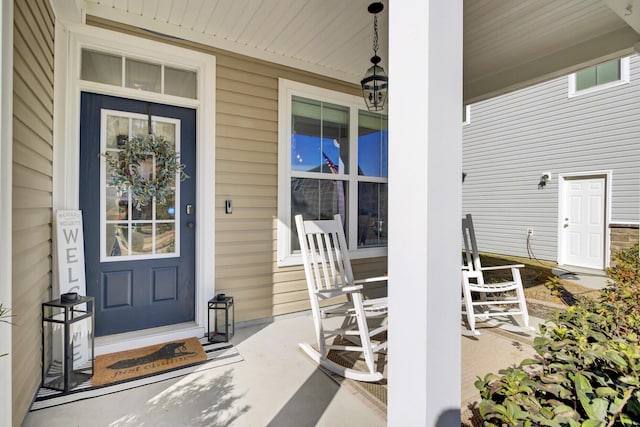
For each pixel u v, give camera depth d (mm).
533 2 2467
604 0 2115
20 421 1671
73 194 2451
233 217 3127
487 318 3484
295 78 3512
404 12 857
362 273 4086
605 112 5848
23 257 1685
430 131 804
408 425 830
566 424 698
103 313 2643
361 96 3996
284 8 2570
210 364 2391
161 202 2822
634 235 5480
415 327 818
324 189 3766
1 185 1324
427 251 800
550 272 5777
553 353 977
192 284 3010
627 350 897
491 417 743
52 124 2242
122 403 1912
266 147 3320
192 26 2826
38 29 1900
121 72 2672
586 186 6156
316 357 2453
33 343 1890
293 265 3490
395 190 876
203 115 2971
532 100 6875
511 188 7273
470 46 3119
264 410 1860
